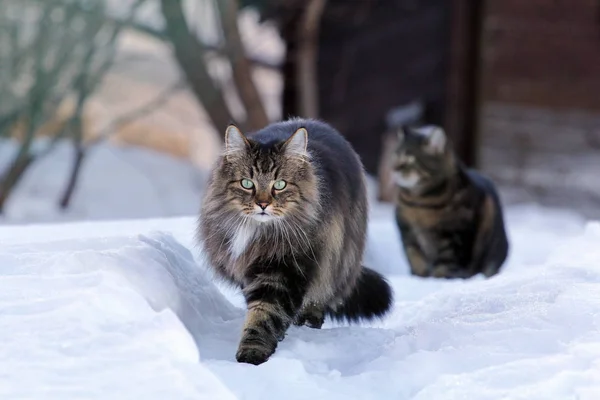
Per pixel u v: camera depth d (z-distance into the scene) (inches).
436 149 375.6
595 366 175.9
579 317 201.8
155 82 866.8
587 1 708.7
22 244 229.0
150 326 175.6
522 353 187.6
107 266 200.2
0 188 624.7
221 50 658.8
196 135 1003.3
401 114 729.6
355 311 247.4
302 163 210.4
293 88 769.6
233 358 197.6
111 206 686.5
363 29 773.3
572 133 712.4
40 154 642.2
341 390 175.8
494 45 705.6
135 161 791.1
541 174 711.1
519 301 226.1
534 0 704.4
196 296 221.3
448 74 717.9
